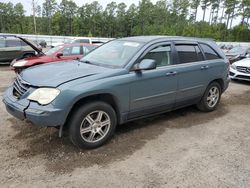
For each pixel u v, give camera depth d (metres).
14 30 66.62
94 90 3.60
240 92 8.11
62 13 69.94
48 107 3.33
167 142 4.16
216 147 4.04
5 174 3.15
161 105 4.64
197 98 5.40
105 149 3.85
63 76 3.66
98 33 74.56
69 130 3.65
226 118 5.43
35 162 3.43
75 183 3.03
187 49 5.09
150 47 4.42
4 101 3.90
